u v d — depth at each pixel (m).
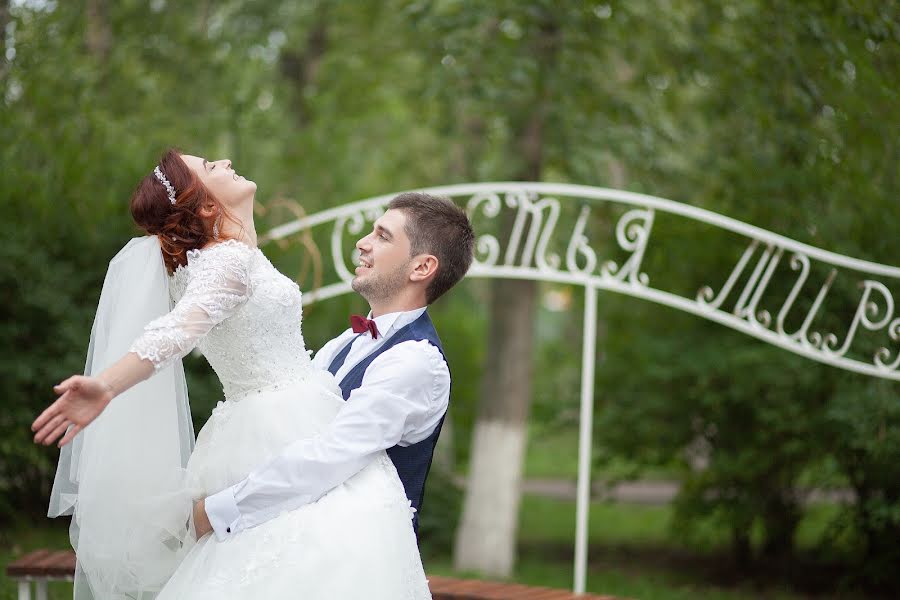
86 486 2.30
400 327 2.54
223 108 8.46
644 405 7.02
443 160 9.56
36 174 5.98
